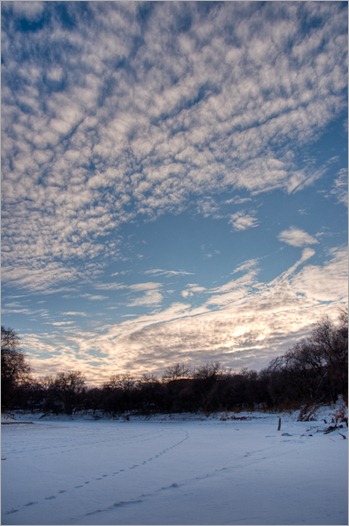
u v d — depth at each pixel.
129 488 16.31
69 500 14.40
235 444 34.84
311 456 24.91
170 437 46.28
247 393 110.19
